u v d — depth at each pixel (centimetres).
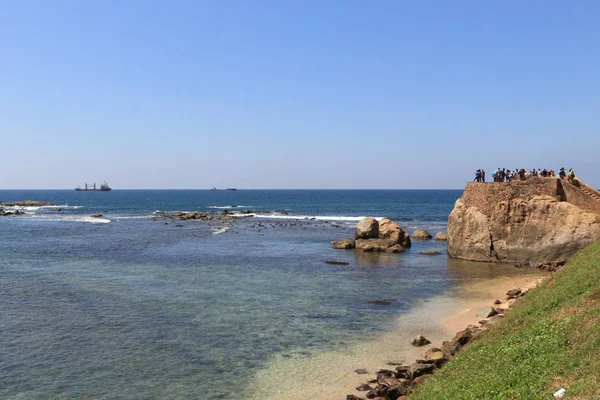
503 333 1848
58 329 2505
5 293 3291
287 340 2370
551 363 1348
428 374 1834
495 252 4616
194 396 1753
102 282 3706
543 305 1895
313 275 4103
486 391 1341
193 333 2469
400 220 10806
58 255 5141
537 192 4388
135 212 13938
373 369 2002
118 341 2333
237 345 2295
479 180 5019
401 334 2458
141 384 1852
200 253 5416
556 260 4188
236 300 3166
